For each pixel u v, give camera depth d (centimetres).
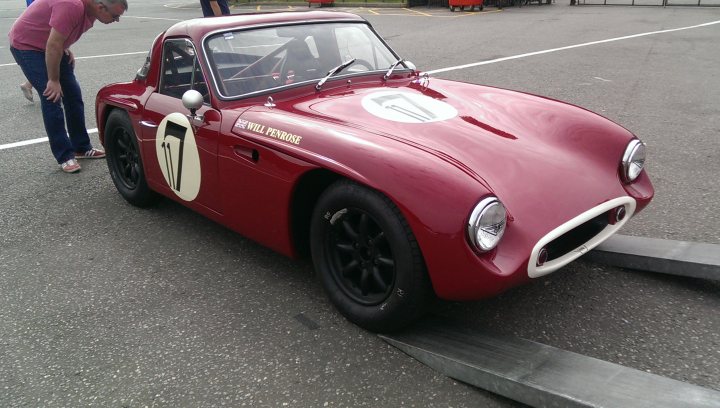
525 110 312
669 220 367
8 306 305
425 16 1786
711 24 1388
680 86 732
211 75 327
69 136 543
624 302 283
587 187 257
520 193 241
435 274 227
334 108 298
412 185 226
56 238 384
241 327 277
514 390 216
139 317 290
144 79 398
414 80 368
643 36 1204
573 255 249
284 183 274
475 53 1039
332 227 269
